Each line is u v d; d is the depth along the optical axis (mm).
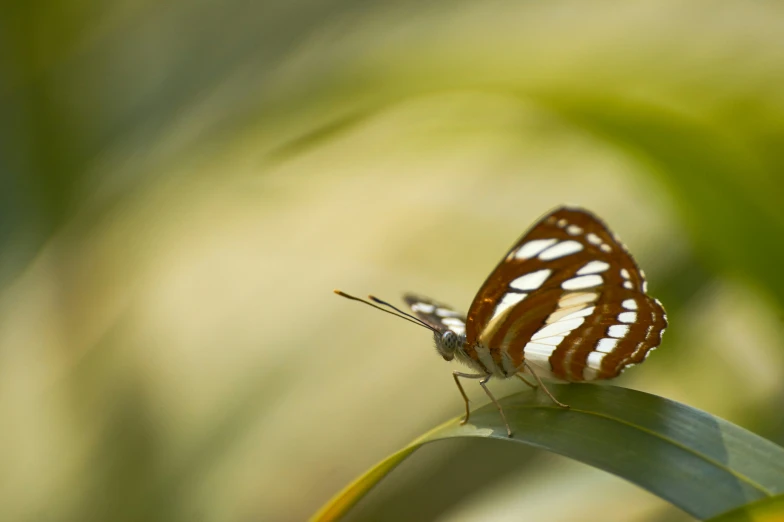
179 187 590
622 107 565
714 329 606
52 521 577
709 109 563
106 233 599
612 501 595
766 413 597
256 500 602
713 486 531
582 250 564
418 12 579
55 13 595
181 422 595
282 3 588
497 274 566
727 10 574
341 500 546
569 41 569
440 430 552
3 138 594
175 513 579
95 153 595
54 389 596
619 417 542
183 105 590
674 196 570
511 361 578
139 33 598
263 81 583
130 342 603
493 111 585
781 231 565
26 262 600
